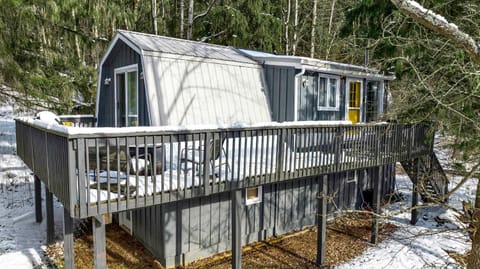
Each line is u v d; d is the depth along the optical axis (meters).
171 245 6.18
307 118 8.67
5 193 10.33
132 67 7.80
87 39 11.41
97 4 11.32
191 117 7.14
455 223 8.85
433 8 6.47
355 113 10.55
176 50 7.50
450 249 7.47
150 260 6.42
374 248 7.50
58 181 4.25
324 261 6.68
